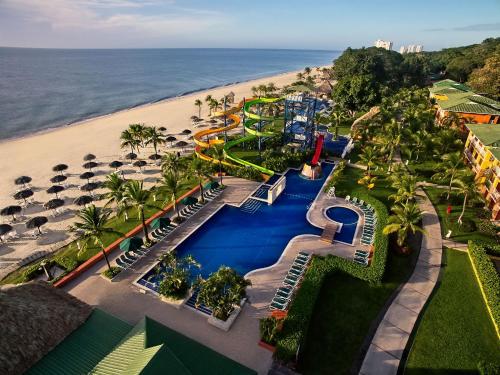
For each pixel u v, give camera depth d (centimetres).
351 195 4866
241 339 2581
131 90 17100
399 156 6319
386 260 3394
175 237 3922
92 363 2075
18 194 4588
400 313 2848
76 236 4144
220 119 9694
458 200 4725
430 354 2481
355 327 2697
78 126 9412
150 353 1823
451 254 3641
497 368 2245
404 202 4509
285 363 2367
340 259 3381
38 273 3341
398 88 13000
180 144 7125
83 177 5281
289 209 4609
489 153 4750
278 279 3250
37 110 11875
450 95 7956
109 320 2442
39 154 7012
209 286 2691
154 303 2945
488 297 2944
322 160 6278
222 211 4550
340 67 13600
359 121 7081
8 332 2039
